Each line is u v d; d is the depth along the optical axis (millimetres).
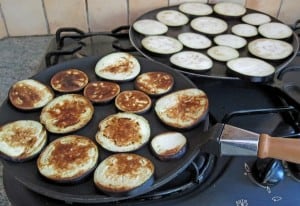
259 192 347
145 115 415
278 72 480
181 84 449
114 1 591
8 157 341
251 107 458
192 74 472
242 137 285
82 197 303
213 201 341
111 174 330
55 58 520
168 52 516
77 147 362
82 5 586
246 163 368
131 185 316
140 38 554
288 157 271
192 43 544
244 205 339
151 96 435
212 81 501
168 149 354
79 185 325
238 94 485
